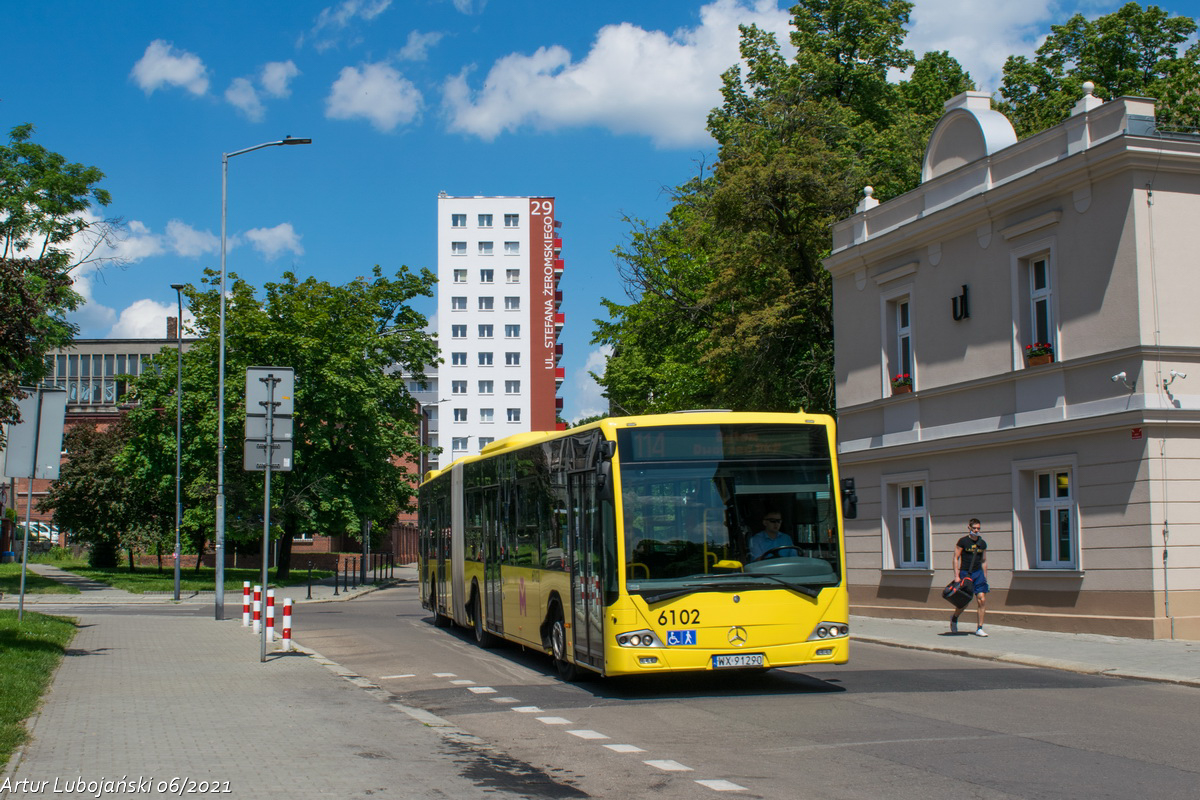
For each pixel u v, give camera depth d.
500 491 17.97
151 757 8.62
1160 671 14.02
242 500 45.59
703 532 12.36
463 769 8.28
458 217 122.38
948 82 41.88
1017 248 20.80
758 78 39.44
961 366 22.31
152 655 17.05
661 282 40.00
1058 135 19.92
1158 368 17.95
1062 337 19.66
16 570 57.78
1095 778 7.95
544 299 122.19
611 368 47.81
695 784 7.80
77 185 39.59
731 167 31.06
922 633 20.03
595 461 12.75
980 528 21.23
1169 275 18.23
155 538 58.09
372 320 49.66
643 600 12.08
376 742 9.41
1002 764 8.47
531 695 12.81
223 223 30.33
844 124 33.50
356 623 25.64
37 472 18.05
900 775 8.08
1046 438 19.81
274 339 46.06
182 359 48.59
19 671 13.35
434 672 15.37
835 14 39.22
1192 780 7.87
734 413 12.81
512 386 121.38
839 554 12.67
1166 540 17.59
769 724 10.49
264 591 16.34
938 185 23.36
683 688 13.25
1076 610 19.05
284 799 7.15
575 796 7.40
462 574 21.00
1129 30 37.62
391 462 51.06
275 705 11.69
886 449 24.38
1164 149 18.16
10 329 14.79
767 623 12.23
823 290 30.98
